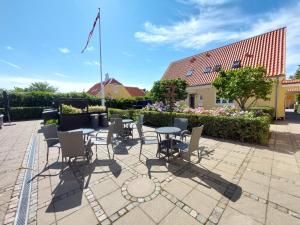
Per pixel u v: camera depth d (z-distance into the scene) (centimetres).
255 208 240
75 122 877
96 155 466
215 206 247
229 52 1477
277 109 1109
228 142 579
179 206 249
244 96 707
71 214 238
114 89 2909
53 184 323
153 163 411
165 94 1066
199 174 349
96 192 292
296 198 262
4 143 632
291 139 616
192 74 1638
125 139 641
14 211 248
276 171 355
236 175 341
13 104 1498
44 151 524
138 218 226
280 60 1076
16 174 370
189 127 734
